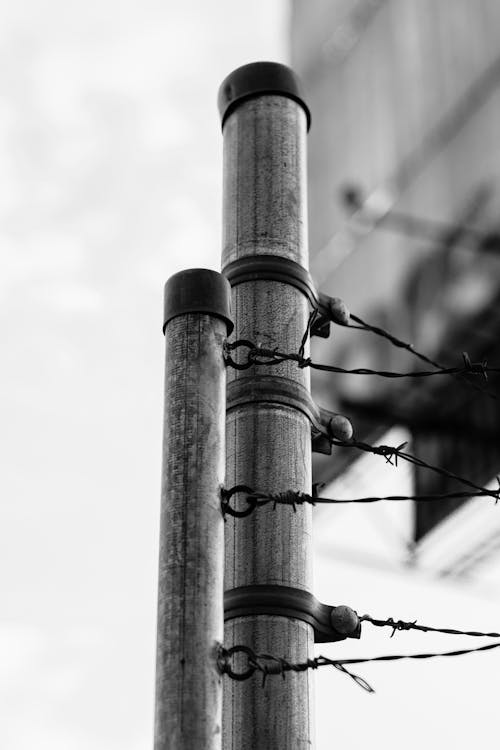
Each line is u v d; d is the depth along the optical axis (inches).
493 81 1155.3
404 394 1204.5
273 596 254.4
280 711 245.6
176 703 217.5
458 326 1165.1
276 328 280.1
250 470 266.1
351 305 1291.8
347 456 1240.2
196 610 225.3
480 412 1146.0
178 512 234.5
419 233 1215.6
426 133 1237.7
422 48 1272.1
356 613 265.0
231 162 300.7
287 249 288.8
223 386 250.1
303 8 1521.9
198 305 252.8
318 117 1432.1
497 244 1123.9
